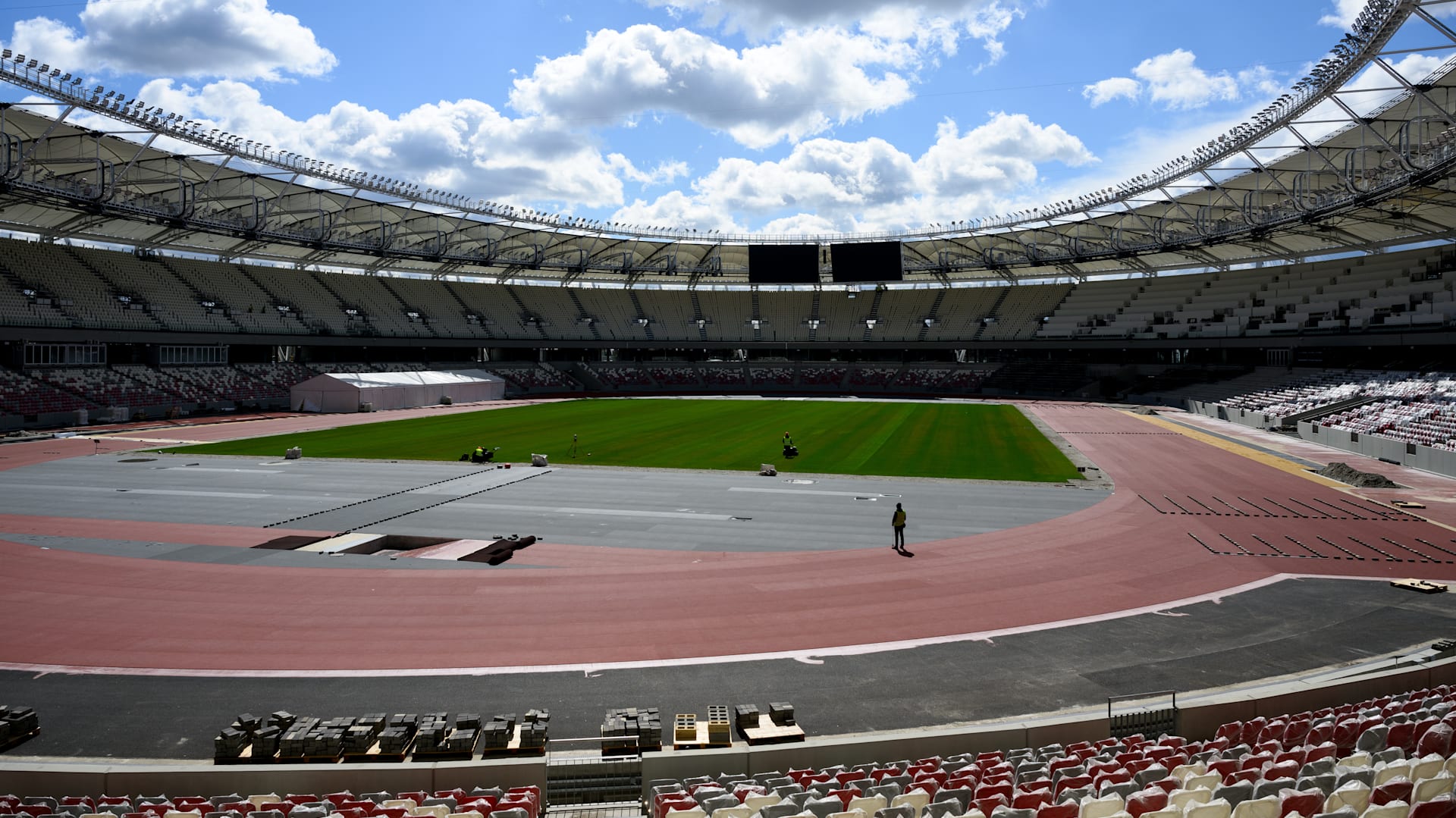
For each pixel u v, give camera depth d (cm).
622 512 2888
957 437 5147
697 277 10550
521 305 10275
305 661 1531
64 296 6256
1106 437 5156
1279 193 6194
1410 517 2711
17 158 4869
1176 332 8119
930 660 1530
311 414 6938
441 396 8012
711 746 1172
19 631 1677
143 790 1016
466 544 2444
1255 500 3038
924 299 10638
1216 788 747
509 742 1170
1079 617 1767
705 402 8475
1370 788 725
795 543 2444
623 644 1620
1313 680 1352
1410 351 6247
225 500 3109
